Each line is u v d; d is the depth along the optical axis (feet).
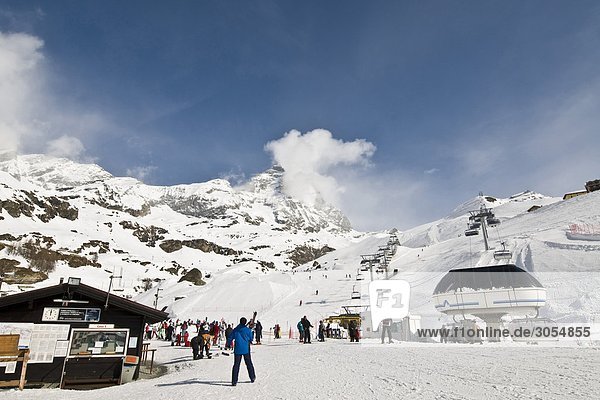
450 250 277.85
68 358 53.36
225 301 268.62
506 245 215.92
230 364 58.65
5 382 49.11
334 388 31.01
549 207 322.34
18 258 450.71
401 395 26.37
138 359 55.98
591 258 150.61
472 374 33.45
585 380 27.40
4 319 52.39
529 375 31.01
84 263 525.34
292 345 92.07
